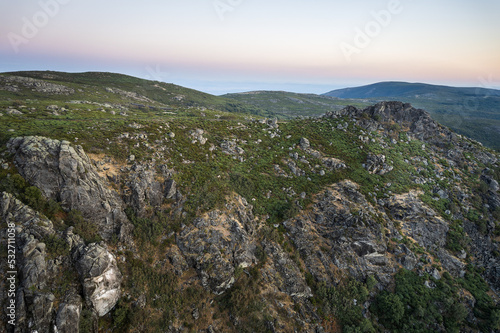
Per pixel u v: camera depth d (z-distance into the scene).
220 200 65.75
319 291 60.03
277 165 87.69
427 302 59.31
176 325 48.22
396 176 89.19
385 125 113.25
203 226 59.56
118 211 53.66
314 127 113.25
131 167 61.75
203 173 71.62
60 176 48.19
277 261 61.88
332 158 93.12
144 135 75.00
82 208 49.28
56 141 50.81
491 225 75.50
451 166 96.75
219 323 50.84
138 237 54.97
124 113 117.06
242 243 60.03
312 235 68.94
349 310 57.88
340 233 68.25
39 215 42.94
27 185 45.25
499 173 93.94
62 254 42.06
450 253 70.06
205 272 54.00
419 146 104.94
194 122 101.31
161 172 65.44
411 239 71.31
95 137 65.12
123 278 48.72
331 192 78.31
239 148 90.50
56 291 39.38
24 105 98.25
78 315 39.34
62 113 93.88
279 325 52.50
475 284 64.62
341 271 63.91
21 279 36.72
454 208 78.56
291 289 58.38
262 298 55.28
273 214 71.69
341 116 119.81
